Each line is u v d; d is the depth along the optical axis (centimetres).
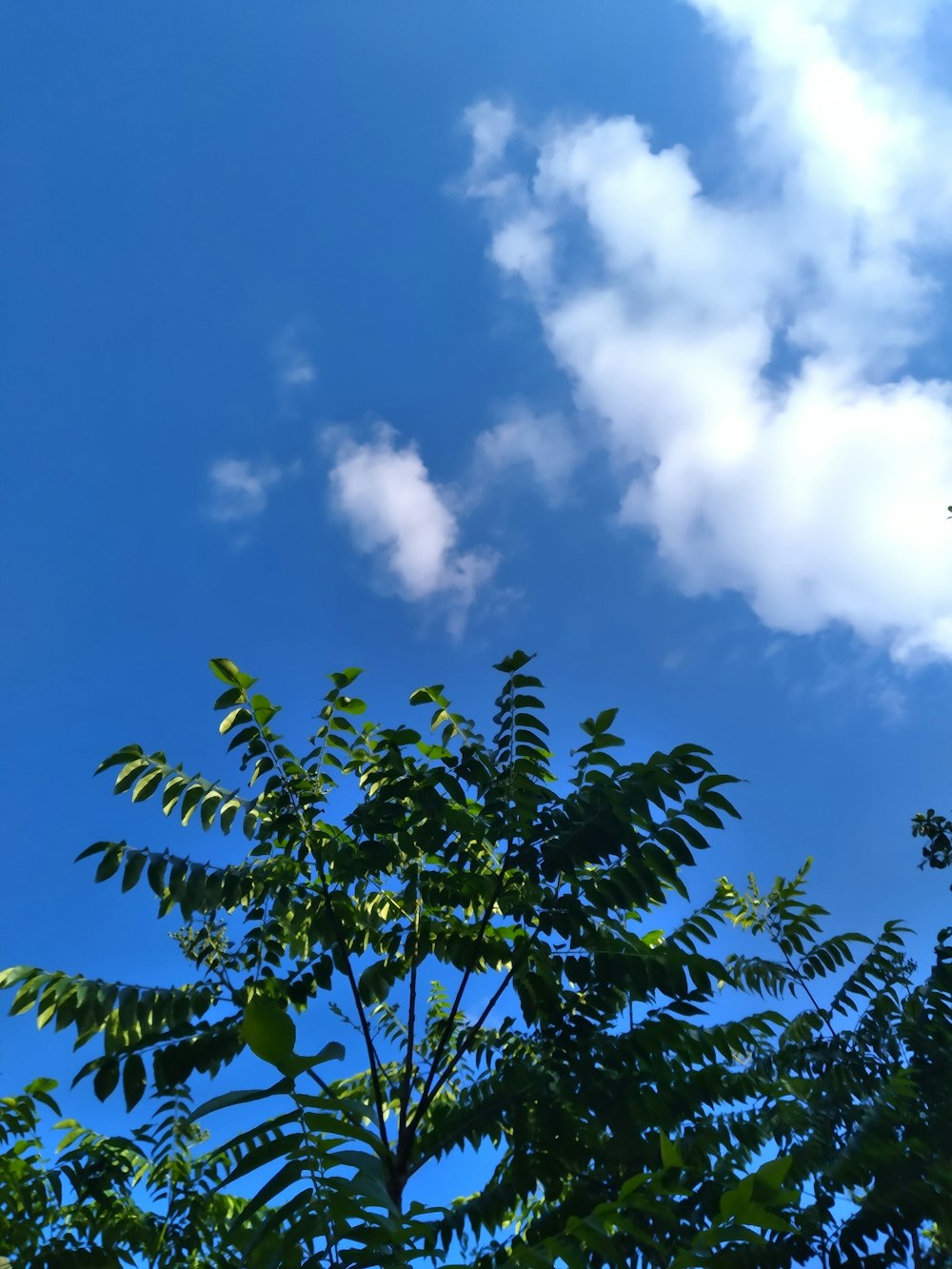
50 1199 407
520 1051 403
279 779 440
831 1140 383
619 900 398
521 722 443
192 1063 351
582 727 430
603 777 409
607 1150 346
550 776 435
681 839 395
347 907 438
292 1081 185
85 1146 422
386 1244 204
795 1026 509
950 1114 370
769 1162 181
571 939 395
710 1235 178
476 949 421
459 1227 347
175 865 402
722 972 376
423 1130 398
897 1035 440
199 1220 411
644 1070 362
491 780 430
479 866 441
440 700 496
